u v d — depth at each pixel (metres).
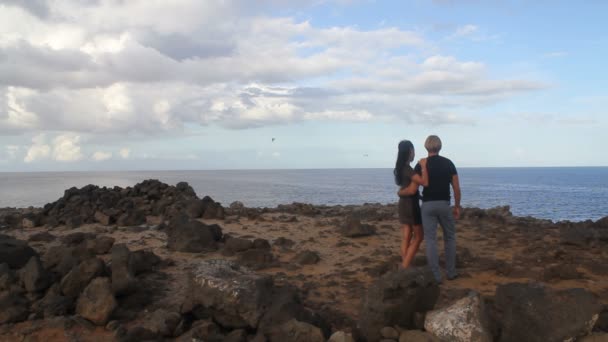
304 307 6.23
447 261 7.69
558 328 4.85
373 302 5.46
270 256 9.35
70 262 7.29
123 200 15.78
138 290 6.88
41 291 6.68
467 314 5.13
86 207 14.45
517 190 99.31
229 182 148.88
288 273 8.48
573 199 70.38
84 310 6.08
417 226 7.69
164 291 7.36
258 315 5.61
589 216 44.59
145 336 5.46
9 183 146.50
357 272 8.42
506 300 5.30
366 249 10.31
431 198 7.38
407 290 5.45
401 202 7.75
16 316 6.09
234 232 12.39
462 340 4.95
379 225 13.30
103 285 6.22
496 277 7.79
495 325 5.27
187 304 6.05
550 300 5.02
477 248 10.12
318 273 8.47
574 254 9.27
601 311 5.38
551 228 12.91
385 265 8.31
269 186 115.56
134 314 6.32
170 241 10.46
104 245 9.70
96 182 149.12
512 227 12.88
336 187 110.12
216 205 15.09
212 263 6.55
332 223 13.81
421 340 5.03
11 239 8.27
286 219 14.63
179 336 5.72
